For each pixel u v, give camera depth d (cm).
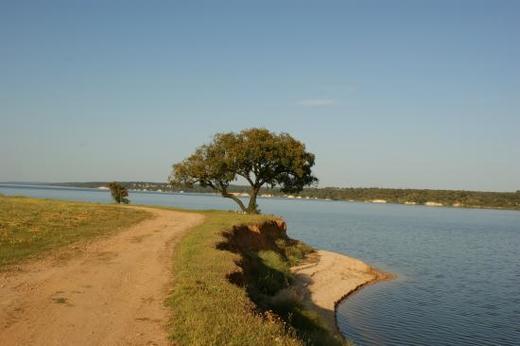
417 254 5456
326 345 1432
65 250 2066
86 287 1422
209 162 5003
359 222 10994
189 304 1186
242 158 4878
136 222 3406
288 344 995
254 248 3098
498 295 3284
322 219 11750
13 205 4012
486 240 7756
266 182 5212
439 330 2359
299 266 3581
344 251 5428
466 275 4103
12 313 1134
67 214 3541
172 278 1555
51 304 1223
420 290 3331
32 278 1507
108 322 1095
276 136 5134
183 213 4434
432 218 14775
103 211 4041
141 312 1180
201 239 2331
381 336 2202
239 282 1661
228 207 13838
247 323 1060
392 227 9844
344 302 2781
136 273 1636
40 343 949
